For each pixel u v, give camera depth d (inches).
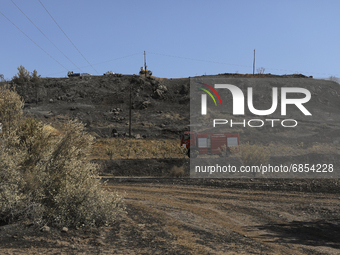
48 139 388.5
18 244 269.1
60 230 323.3
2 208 317.1
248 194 645.9
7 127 386.6
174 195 633.0
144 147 1724.9
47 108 3336.6
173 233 348.8
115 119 3083.2
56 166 378.6
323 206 531.8
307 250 305.4
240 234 361.1
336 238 354.6
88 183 367.9
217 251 286.8
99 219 368.5
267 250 299.9
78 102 3683.6
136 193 649.0
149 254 268.5
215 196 624.7
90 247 278.5
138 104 3555.6
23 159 354.9
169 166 1080.2
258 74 4869.6
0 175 330.3
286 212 492.4
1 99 386.3
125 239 314.7
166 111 3341.5
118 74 4431.6
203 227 386.3
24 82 4013.3
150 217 429.1
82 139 409.7
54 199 348.5
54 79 4394.7
